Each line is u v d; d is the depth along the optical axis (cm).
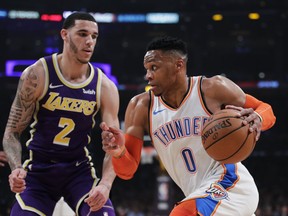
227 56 2611
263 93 2492
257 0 2548
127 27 2569
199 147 393
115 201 2173
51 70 424
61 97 422
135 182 2352
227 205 377
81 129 430
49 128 427
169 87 396
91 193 405
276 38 2580
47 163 433
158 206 1404
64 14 2483
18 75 2433
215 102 398
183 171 400
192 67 2525
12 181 392
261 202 2109
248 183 393
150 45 398
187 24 2553
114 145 372
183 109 398
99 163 2348
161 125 403
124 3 2544
